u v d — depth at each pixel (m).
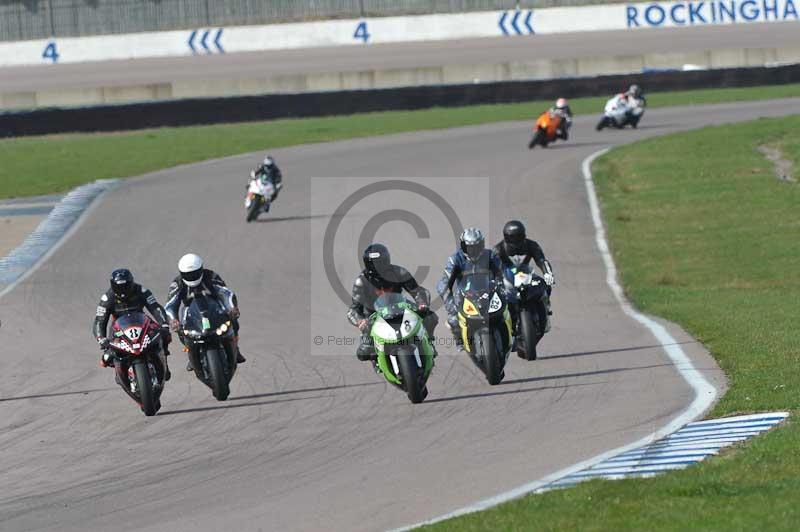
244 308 62.09
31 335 57.34
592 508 25.50
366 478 31.11
